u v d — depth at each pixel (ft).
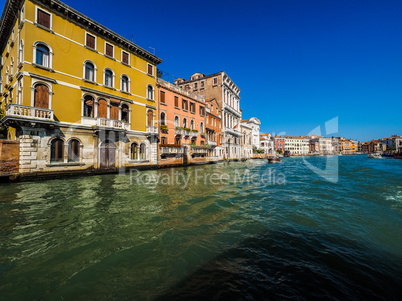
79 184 32.48
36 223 15.89
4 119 33.09
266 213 18.76
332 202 22.44
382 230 14.52
